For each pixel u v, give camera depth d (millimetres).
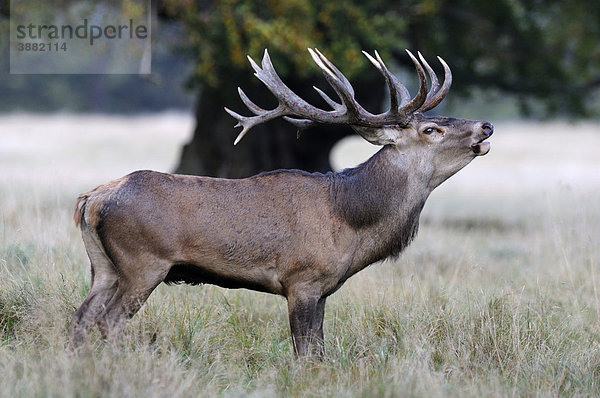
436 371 16188
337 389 14703
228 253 16266
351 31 37406
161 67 121875
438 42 45531
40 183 34000
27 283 18203
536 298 20188
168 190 16062
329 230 16797
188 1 34188
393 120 17328
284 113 17625
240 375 15836
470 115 134750
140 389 13586
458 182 68875
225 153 43062
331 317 19234
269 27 33719
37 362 14562
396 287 21391
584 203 28312
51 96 144125
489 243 32062
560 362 16422
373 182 17391
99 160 79250
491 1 45500
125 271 15773
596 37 46312
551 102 48594
